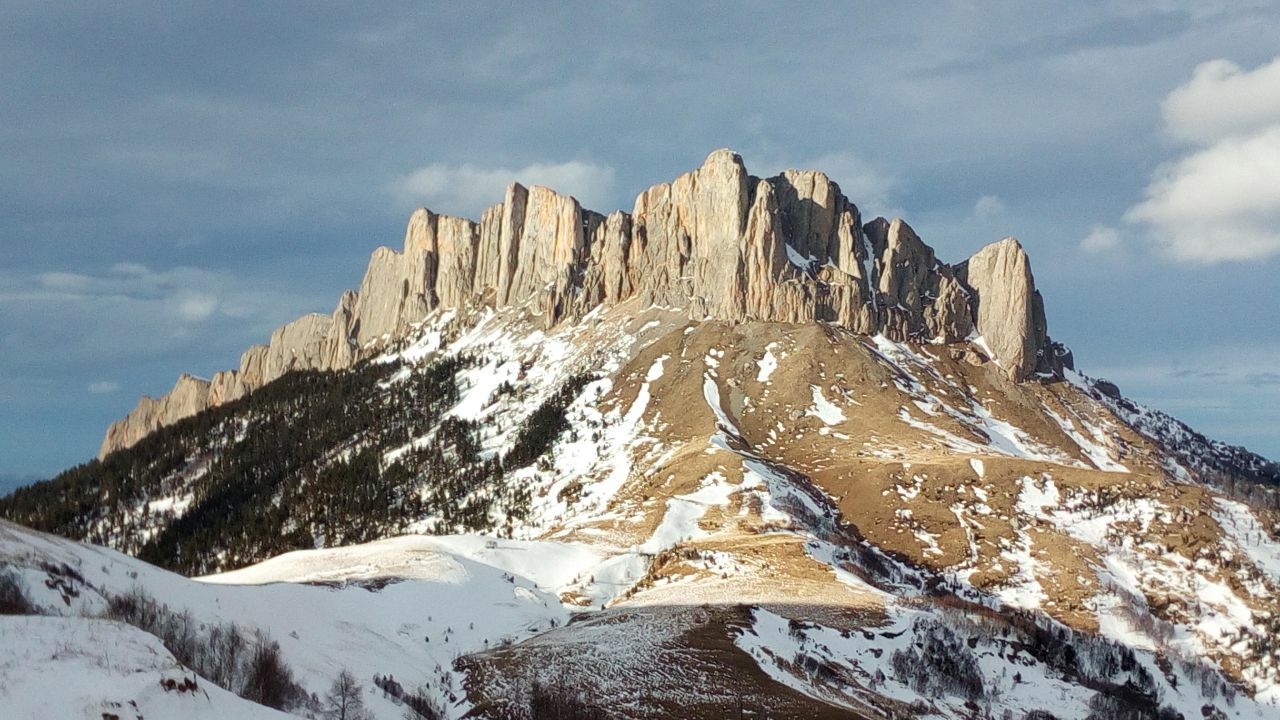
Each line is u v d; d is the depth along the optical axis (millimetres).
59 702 69562
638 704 114312
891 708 130625
